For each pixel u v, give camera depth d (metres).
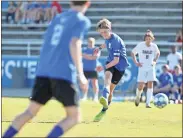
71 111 16.67
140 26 67.06
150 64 35.91
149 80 35.56
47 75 16.69
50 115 27.98
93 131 21.66
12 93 50.59
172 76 45.59
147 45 35.94
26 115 17.42
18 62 56.38
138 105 36.03
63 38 16.52
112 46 27.23
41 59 17.06
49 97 17.45
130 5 69.31
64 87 16.53
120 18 68.38
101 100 25.59
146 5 69.00
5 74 56.56
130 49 61.81
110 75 27.42
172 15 68.31
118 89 50.53
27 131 21.19
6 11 69.81
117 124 24.50
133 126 23.81
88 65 42.12
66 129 16.62
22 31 68.06
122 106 35.09
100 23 27.36
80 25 16.42
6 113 28.61
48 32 17.20
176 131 22.33
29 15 68.12
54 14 67.31
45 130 21.56
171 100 44.66
